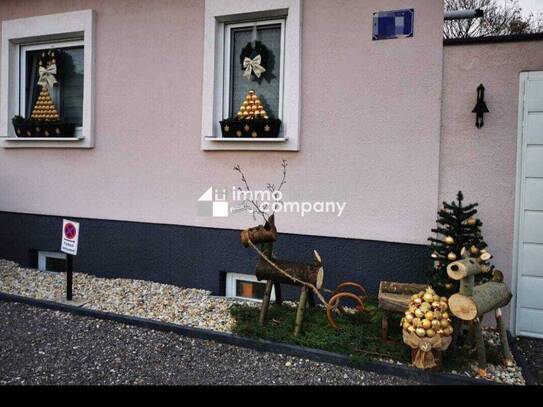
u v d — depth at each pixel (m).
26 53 5.90
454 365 3.05
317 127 4.33
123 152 5.18
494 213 3.83
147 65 5.03
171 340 3.66
